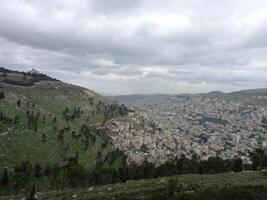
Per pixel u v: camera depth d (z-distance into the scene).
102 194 111.19
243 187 82.25
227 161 179.88
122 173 193.00
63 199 115.25
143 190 101.12
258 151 164.62
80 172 190.62
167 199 78.81
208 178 108.56
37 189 196.25
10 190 193.75
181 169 185.50
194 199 74.38
